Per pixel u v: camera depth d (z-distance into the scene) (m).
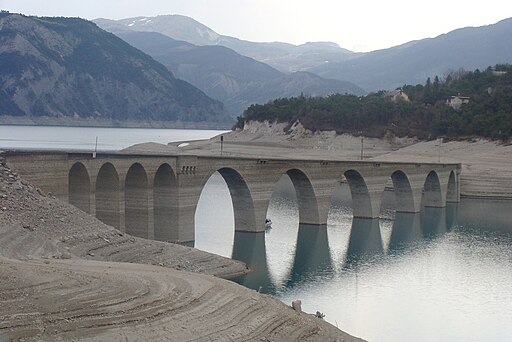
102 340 43.31
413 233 131.75
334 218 148.25
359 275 93.38
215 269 86.44
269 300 59.94
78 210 82.75
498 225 144.62
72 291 47.72
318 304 77.81
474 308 78.62
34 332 41.34
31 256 60.84
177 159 104.88
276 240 117.00
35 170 84.25
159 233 107.12
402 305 78.88
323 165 135.00
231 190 121.81
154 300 50.34
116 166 95.56
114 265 61.72
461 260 105.31
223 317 51.94
